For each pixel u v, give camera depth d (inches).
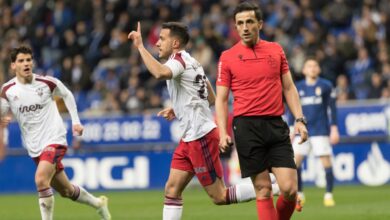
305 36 2276.1
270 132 840.3
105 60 2571.4
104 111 2251.5
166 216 930.7
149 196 1822.1
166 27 921.5
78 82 2432.3
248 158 845.2
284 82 864.9
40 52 2664.9
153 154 2064.5
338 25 2472.9
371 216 1222.9
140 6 2586.1
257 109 842.2
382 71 2158.0
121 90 2358.5
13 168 2149.4
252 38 847.7
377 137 1920.5
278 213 871.1
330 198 1444.4
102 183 2106.3
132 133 2091.5
